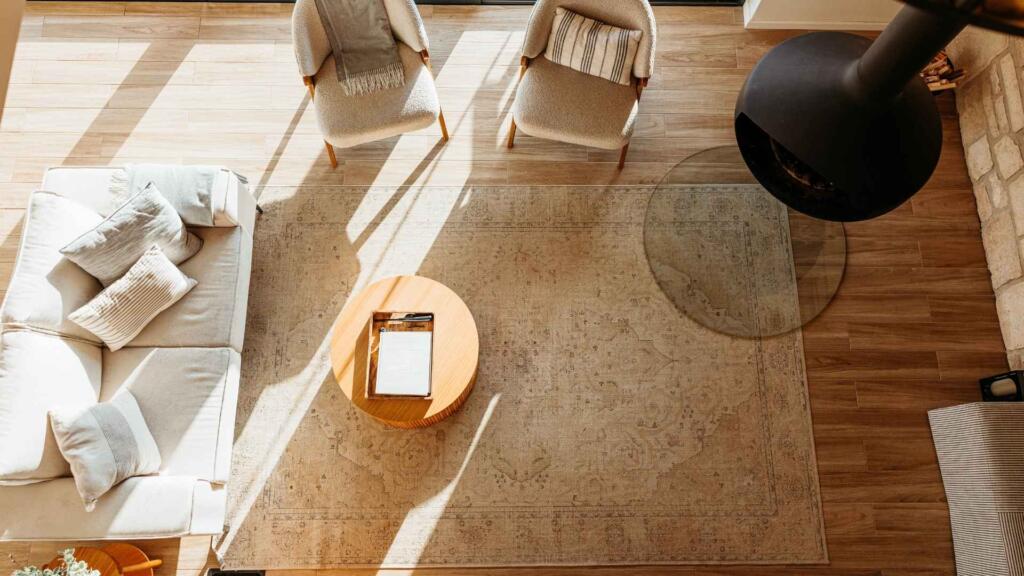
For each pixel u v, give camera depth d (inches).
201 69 148.4
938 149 52.1
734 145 142.7
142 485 105.1
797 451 125.0
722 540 120.6
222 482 112.0
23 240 109.8
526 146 143.6
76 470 99.9
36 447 101.0
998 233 131.3
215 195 118.7
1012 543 106.7
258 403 127.5
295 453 124.7
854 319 131.7
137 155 142.5
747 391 128.0
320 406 127.3
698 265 134.4
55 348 107.3
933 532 120.9
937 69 139.7
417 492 122.6
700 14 153.6
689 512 121.9
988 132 134.5
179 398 112.7
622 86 125.4
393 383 109.1
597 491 122.8
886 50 45.3
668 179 139.5
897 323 131.6
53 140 143.2
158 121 144.7
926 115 51.9
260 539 120.5
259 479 123.3
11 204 139.3
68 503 102.6
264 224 137.9
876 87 48.7
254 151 143.1
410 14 121.2
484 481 123.1
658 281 133.6
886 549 120.1
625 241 136.8
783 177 64.8
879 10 146.6
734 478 123.5
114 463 102.2
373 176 141.4
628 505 122.2
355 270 135.3
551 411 127.0
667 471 123.9
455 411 126.6
